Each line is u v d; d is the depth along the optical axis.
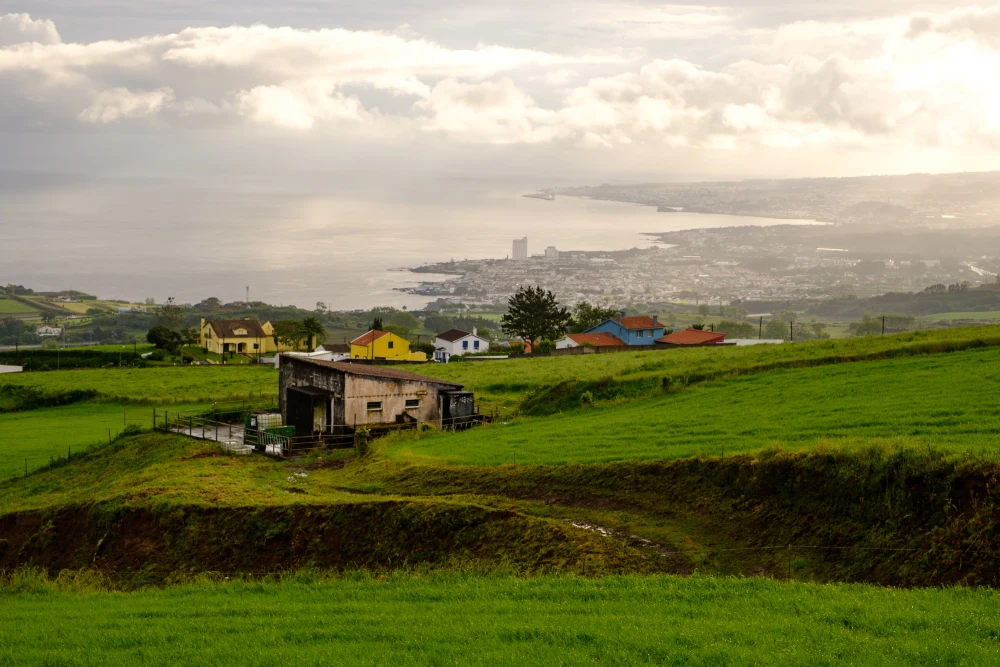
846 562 22.14
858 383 41.78
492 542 25.98
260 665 15.88
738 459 27.48
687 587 19.92
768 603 18.45
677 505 27.25
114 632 18.66
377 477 36.16
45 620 20.42
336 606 19.94
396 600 20.55
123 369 102.44
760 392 43.69
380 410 50.34
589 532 25.23
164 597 22.55
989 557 19.92
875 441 25.45
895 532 22.19
